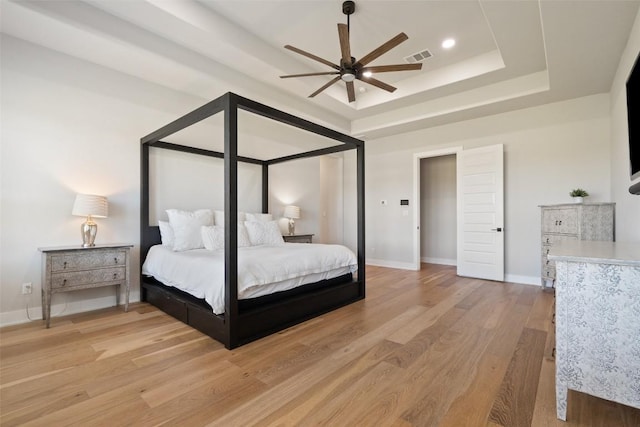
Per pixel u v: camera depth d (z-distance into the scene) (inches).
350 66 110.9
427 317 117.3
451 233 250.7
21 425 56.2
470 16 117.8
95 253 115.9
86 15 101.3
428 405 62.6
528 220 174.2
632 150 82.9
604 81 138.9
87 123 126.2
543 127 168.9
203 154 163.0
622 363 53.9
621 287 54.1
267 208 203.5
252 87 156.0
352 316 118.6
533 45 124.0
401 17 118.3
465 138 196.7
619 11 90.7
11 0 88.1
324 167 292.7
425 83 171.0
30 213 113.1
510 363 80.4
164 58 121.4
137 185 141.2
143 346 90.3
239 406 62.2
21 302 111.0
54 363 79.7
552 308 121.4
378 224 244.1
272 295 107.7
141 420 57.7
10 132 108.9
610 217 134.7
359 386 69.6
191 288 105.2
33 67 112.7
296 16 117.6
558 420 58.0
